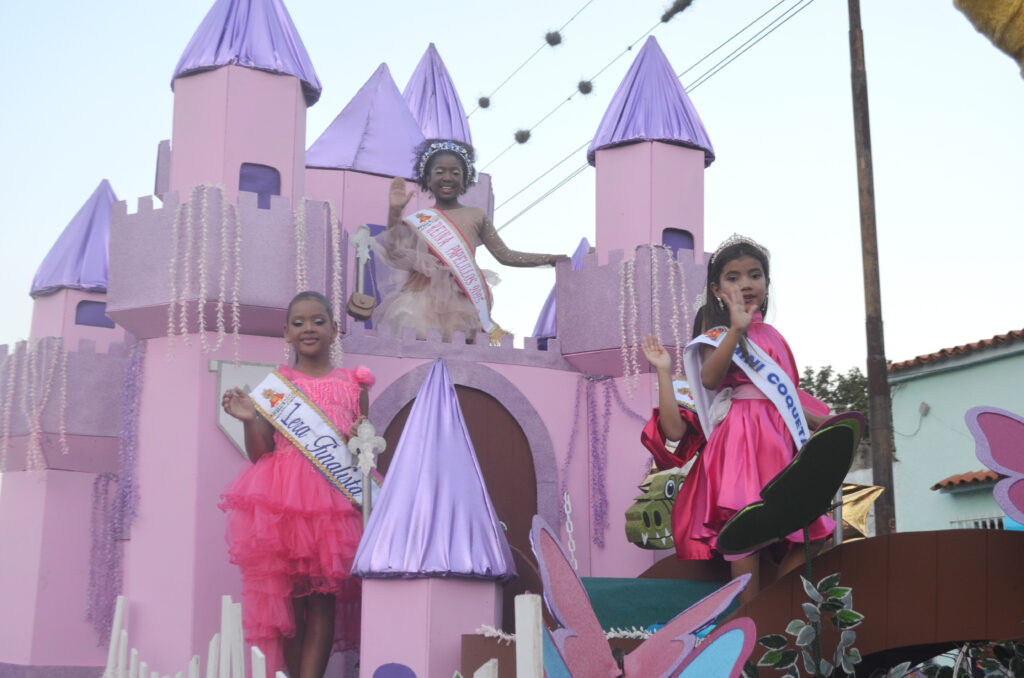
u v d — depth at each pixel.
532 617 4.36
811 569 6.12
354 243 10.96
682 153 11.41
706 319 7.57
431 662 6.65
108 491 12.13
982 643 7.03
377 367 10.41
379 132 14.84
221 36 10.51
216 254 9.62
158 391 9.84
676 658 4.80
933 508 19.55
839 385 29.45
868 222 14.72
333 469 8.18
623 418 10.91
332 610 8.28
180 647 9.20
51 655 11.81
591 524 10.81
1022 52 3.35
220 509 8.73
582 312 11.05
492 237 11.57
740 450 6.96
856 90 14.97
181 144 10.41
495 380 10.74
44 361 11.97
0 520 12.38
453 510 7.04
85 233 15.51
